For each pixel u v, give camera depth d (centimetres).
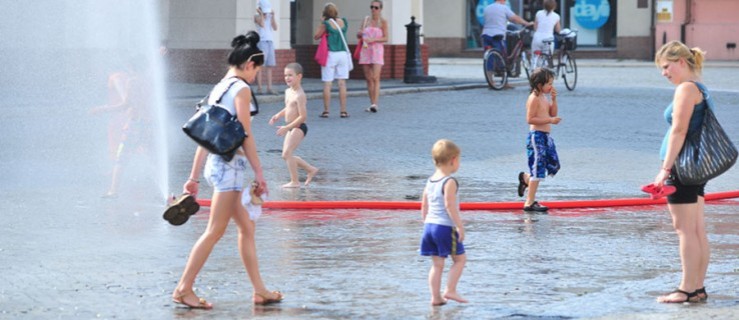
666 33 9788
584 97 5578
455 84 6153
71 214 2478
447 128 4238
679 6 9731
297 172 3002
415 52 6272
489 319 1617
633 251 2128
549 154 2592
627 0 9881
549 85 2559
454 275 1705
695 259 1720
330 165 3316
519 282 1856
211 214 1678
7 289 1780
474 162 3400
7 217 2430
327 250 2116
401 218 2489
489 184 2991
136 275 1886
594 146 3781
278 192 2822
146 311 1653
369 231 2320
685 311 1670
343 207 2611
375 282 1850
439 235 1683
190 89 5425
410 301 1722
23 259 2005
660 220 2492
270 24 5184
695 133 1708
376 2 4775
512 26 6562
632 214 2580
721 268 1981
